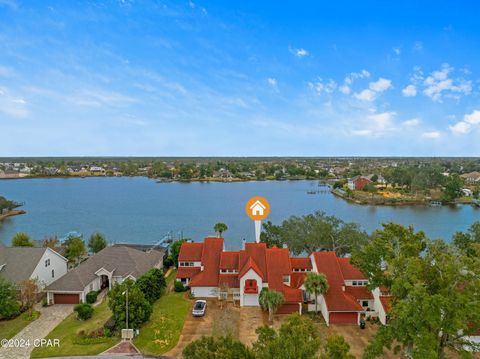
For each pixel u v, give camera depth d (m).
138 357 30.62
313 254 45.47
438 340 26.22
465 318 24.95
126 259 50.31
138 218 112.25
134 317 34.53
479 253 30.59
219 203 144.25
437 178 161.50
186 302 43.41
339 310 37.91
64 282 42.88
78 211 124.38
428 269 28.27
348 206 139.50
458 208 136.25
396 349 28.83
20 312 39.41
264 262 45.66
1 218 111.06
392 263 30.11
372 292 41.88
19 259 44.88
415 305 24.95
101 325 36.06
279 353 20.92
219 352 21.80
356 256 37.50
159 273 45.44
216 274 46.28
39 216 115.44
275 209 130.12
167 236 81.31
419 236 34.19
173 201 150.00
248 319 38.97
